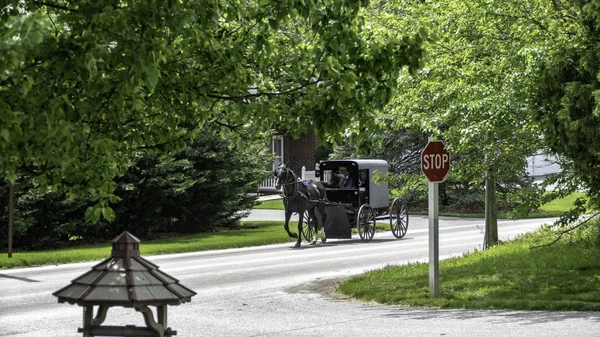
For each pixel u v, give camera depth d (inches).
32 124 366.0
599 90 775.1
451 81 1040.8
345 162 1916.8
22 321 767.1
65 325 743.1
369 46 477.1
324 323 738.2
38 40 317.4
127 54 386.0
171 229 2044.8
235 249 1649.9
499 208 2785.4
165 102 526.3
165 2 388.5
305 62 530.0
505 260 1135.6
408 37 474.6
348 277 1163.9
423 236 1961.1
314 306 875.4
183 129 565.3
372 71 468.4
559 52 871.1
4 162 356.5
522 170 1135.6
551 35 946.7
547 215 2554.1
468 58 1058.7
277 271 1235.2
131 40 384.5
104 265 297.4
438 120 1131.9
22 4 427.2
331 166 1948.8
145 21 390.9
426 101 1087.0
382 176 1476.4
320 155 3299.7
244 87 528.4
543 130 901.2
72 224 1697.8
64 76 391.5
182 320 767.1
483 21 1026.7
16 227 1567.4
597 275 960.9
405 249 1601.9
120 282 289.1
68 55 381.4
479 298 872.9
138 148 554.6
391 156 2871.6
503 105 948.0
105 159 436.8
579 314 758.5
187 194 1953.7
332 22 462.3
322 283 1097.4
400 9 1130.7
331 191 1940.2
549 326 677.9
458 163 1156.5
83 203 1695.4
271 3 466.0
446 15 1069.1
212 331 697.0
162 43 405.7
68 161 388.5
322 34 466.9
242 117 535.8
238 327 720.3
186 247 1605.6
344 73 451.5
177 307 865.5
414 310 826.2
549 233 1437.0
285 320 764.0
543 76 874.8
